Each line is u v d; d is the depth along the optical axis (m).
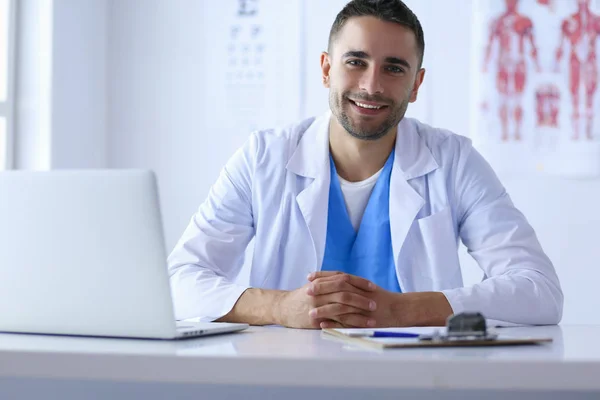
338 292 1.36
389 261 1.76
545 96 2.72
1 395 1.01
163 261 0.96
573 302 2.72
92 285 0.99
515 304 1.46
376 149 1.78
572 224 2.72
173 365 0.78
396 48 1.68
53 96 2.74
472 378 0.74
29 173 1.00
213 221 1.77
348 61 1.70
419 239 1.76
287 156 1.82
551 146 2.72
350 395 0.93
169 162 2.97
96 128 2.97
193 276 1.58
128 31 3.01
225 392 0.95
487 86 2.74
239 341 0.99
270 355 0.78
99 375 0.80
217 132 2.94
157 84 2.98
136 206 0.96
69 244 0.99
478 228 1.74
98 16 2.97
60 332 1.03
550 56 2.71
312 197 1.76
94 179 0.97
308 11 2.87
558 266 2.72
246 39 2.92
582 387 0.74
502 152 2.74
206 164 2.95
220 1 2.94
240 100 2.92
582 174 2.70
